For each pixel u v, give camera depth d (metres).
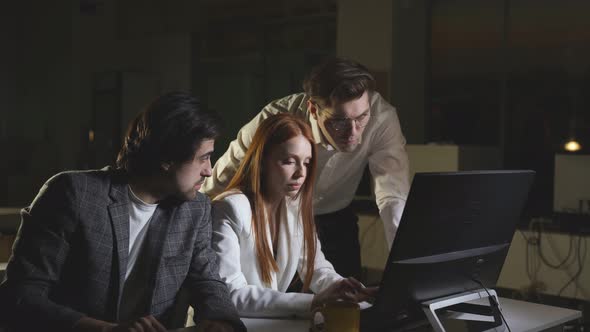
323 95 2.17
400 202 2.54
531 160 5.61
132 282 1.80
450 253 1.75
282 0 7.24
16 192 8.00
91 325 1.58
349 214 2.92
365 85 2.17
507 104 5.76
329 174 2.67
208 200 1.95
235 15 7.73
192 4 8.16
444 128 6.15
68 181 1.69
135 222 1.79
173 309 1.86
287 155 1.97
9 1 9.55
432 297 1.79
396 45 5.92
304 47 7.09
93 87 8.93
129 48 9.05
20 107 9.59
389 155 2.63
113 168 1.82
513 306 2.10
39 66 9.40
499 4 5.77
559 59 5.46
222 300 1.80
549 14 5.50
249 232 2.00
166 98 1.71
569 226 4.44
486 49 5.87
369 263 5.03
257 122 2.56
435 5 6.16
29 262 1.63
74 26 9.08
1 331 1.64
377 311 1.68
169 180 1.73
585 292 4.25
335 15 6.75
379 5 5.95
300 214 2.10
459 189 1.67
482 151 4.97
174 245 1.83
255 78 7.64
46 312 1.59
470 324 1.85
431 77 6.22
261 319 1.87
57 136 9.16
